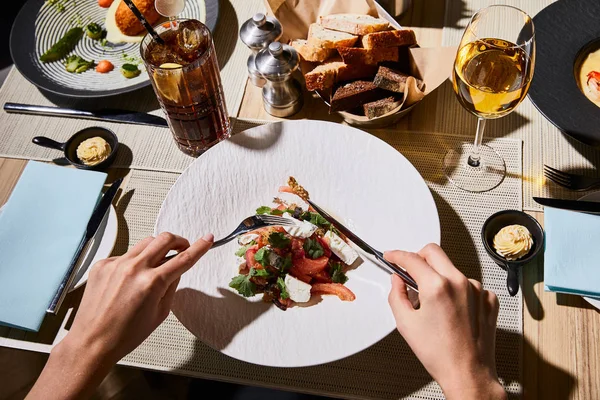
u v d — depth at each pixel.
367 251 1.00
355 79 1.22
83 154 1.21
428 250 0.91
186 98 1.10
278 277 0.98
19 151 1.28
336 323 0.93
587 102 1.11
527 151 1.18
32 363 1.53
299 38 1.32
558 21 1.24
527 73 0.94
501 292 1.01
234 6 1.49
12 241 1.06
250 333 0.93
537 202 1.05
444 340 0.82
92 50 1.46
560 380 0.92
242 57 1.40
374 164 1.10
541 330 0.97
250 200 1.10
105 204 1.12
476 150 1.13
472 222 1.09
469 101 0.98
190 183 1.10
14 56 1.41
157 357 0.99
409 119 1.25
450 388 0.80
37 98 1.38
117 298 0.88
